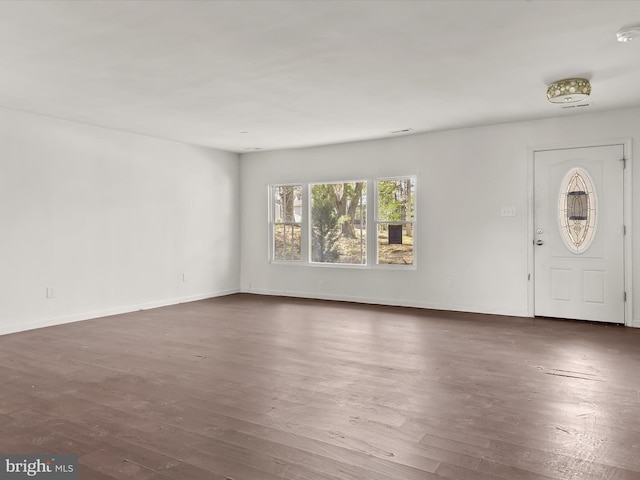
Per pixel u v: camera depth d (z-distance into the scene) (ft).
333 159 25.14
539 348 15.17
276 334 17.35
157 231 23.41
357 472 7.59
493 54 12.28
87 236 20.33
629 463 7.81
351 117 19.21
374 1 9.33
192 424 9.49
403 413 9.96
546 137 19.74
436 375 12.49
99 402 10.69
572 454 8.14
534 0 9.36
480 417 9.73
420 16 10.03
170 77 13.98
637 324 18.19
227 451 8.34
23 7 9.45
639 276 18.15
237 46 11.59
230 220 27.71
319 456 8.13
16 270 17.90
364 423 9.47
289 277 26.81
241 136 23.00
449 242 22.00
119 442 8.72
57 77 13.94
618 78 14.38
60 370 13.07
